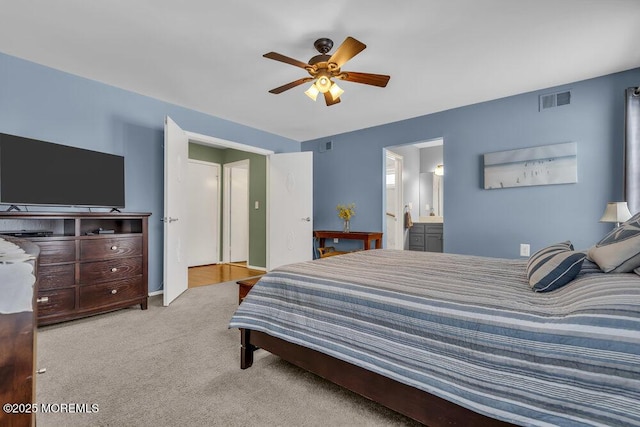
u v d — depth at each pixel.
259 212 5.53
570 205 3.12
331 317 1.42
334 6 1.96
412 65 2.75
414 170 6.18
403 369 1.17
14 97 2.61
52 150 2.61
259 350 2.08
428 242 5.66
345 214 4.69
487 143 3.61
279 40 2.36
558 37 2.31
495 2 1.92
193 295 3.51
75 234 2.55
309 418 1.37
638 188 2.69
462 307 1.12
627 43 2.40
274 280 1.70
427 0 1.91
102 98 3.12
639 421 0.76
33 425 0.55
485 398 0.98
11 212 2.19
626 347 0.80
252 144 4.72
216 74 2.93
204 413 1.40
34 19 2.11
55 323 2.53
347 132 4.95
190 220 5.68
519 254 3.40
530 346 0.94
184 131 3.69
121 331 2.38
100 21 2.13
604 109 2.95
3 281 0.50
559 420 0.86
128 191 3.31
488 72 2.89
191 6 1.97
